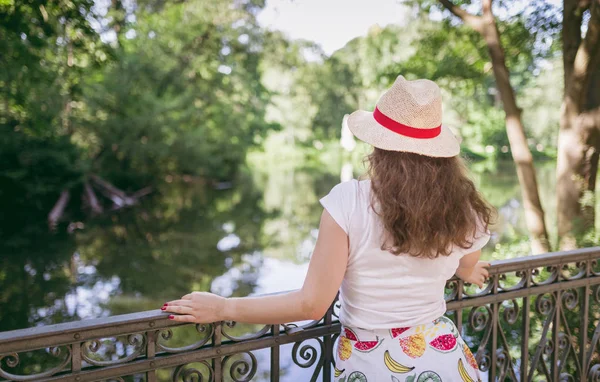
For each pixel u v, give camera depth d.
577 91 6.14
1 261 11.35
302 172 40.41
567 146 6.26
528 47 9.02
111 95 21.27
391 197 1.35
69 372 1.39
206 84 27.36
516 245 7.01
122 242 13.82
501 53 7.09
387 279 1.41
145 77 22.20
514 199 19.52
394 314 1.43
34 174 16.98
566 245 5.86
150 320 1.48
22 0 8.66
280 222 17.61
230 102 31.28
